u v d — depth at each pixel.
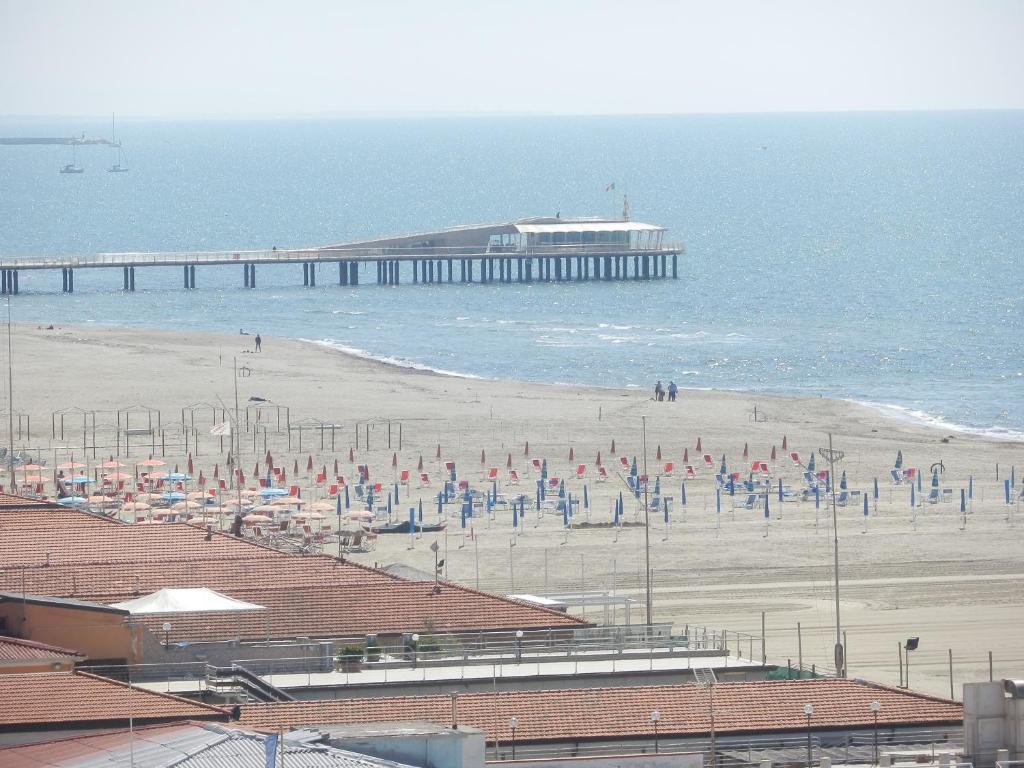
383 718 133.12
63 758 109.56
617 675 163.62
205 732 112.44
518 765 122.19
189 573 194.12
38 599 165.00
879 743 134.00
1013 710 119.81
